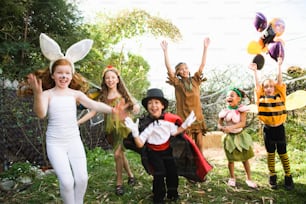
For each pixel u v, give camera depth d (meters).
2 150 3.49
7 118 3.56
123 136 2.60
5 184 3.02
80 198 2.25
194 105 2.93
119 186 2.77
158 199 2.54
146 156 2.53
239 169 3.51
